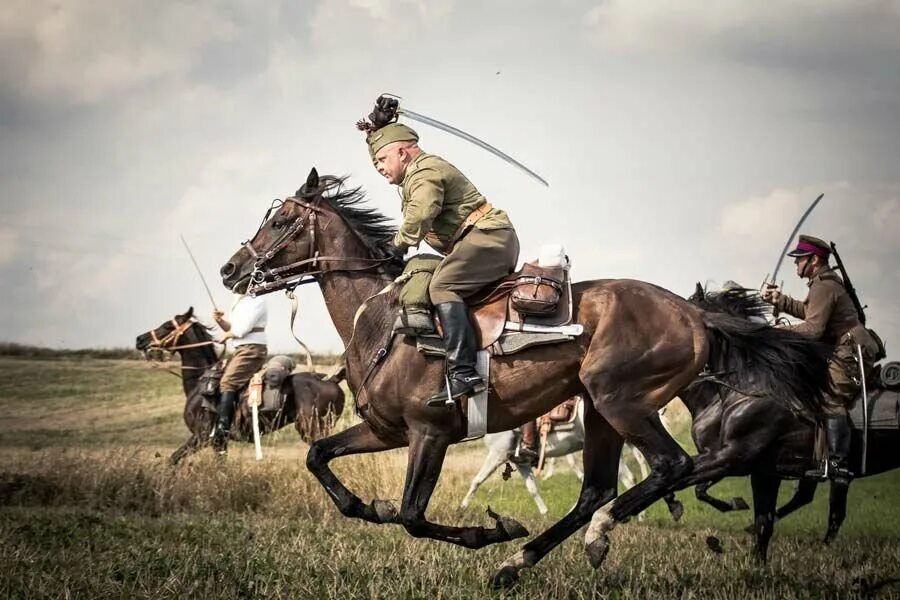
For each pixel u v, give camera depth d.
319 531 12.53
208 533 11.95
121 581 9.13
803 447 12.12
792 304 12.87
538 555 9.28
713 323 9.38
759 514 12.64
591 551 8.84
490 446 18.78
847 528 17.59
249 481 16.48
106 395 42.00
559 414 18.34
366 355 9.51
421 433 9.05
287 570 9.57
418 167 9.23
